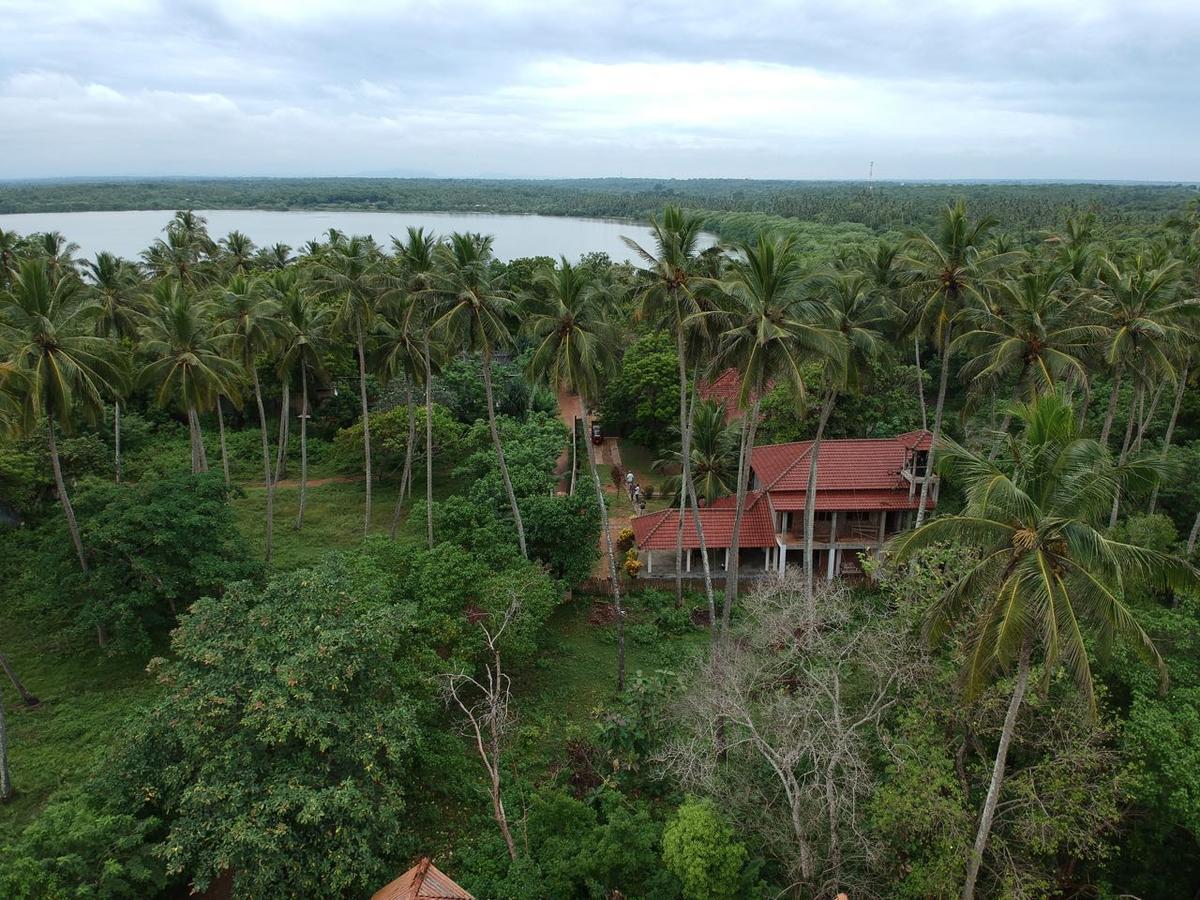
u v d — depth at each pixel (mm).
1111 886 19406
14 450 39344
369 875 18984
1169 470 15242
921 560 22172
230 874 20375
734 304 28859
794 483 38750
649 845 19484
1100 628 15188
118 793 18906
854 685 22484
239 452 55031
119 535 28594
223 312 40156
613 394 56625
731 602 33500
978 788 20344
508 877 18781
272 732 18562
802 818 19703
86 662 30469
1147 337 29859
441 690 24297
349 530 44125
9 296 27500
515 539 35469
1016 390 33062
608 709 27641
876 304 31859
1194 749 17156
